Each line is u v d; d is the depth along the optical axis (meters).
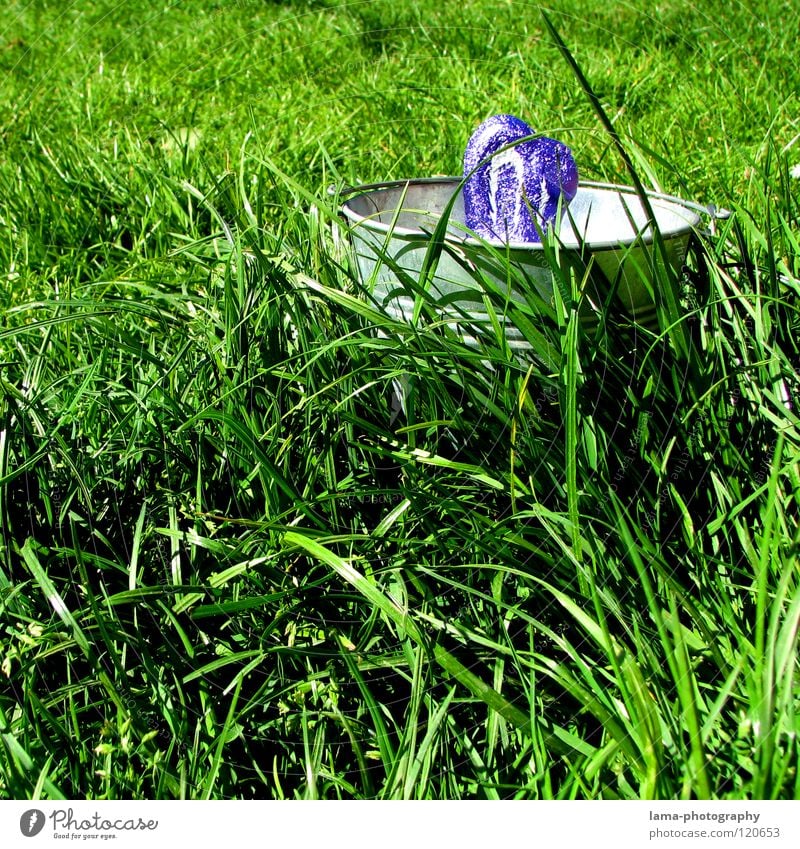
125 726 1.02
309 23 4.49
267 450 1.29
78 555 1.06
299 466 1.33
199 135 3.07
